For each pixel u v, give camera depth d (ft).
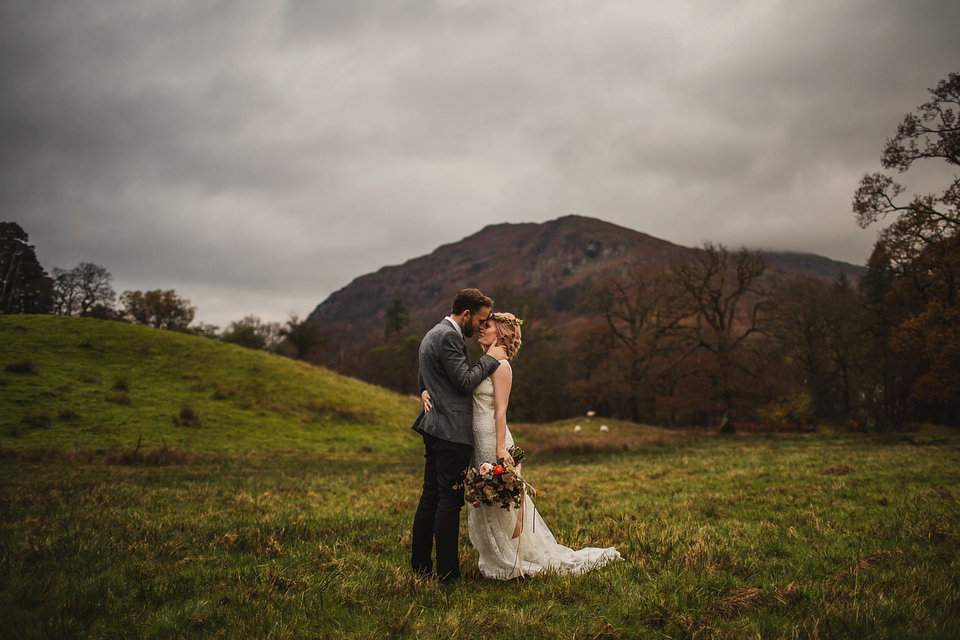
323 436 87.15
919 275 102.83
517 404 226.17
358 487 34.01
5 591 11.27
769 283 156.35
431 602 11.30
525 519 13.61
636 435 119.03
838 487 24.85
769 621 9.59
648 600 10.75
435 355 13.29
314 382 113.80
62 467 49.14
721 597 11.14
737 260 134.31
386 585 12.05
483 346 14.19
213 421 83.46
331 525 19.25
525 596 11.50
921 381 88.33
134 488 31.53
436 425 13.03
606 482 33.47
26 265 202.28
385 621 9.89
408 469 52.16
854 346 141.69
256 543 16.29
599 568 13.58
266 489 32.63
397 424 103.19
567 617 10.32
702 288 134.00
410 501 25.76
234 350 120.57
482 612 10.25
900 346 89.97
